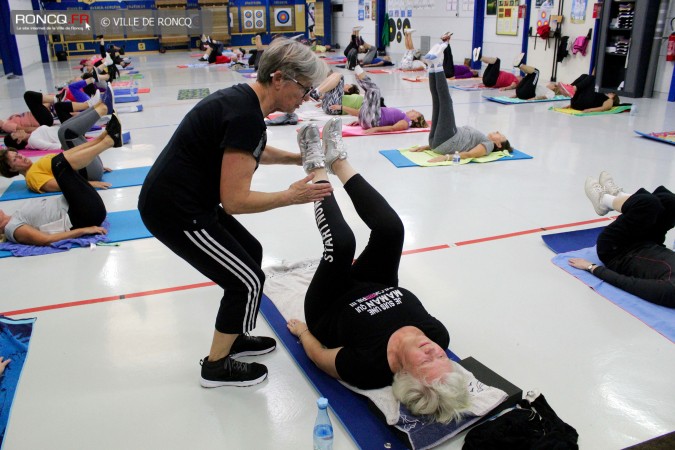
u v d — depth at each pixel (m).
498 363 2.21
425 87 10.10
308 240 3.49
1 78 12.16
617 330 2.43
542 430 1.76
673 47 7.92
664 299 2.54
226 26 18.39
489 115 7.45
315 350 2.12
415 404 1.76
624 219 2.79
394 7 14.91
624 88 8.66
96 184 4.57
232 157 1.69
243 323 1.98
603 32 8.74
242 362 2.13
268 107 1.79
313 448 1.79
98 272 3.08
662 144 5.68
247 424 1.92
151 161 5.43
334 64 14.31
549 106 8.09
